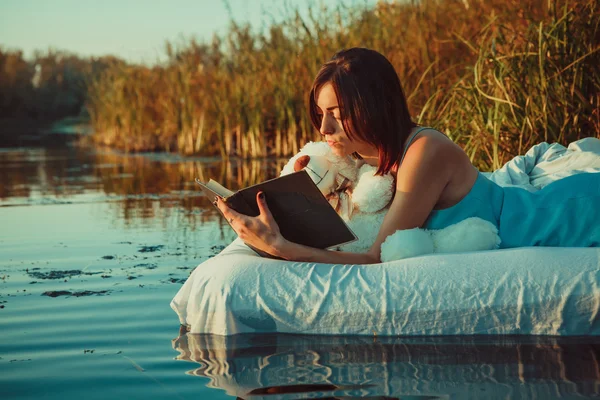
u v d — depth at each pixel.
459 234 2.29
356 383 1.72
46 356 2.04
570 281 2.06
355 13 8.18
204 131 10.77
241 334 2.18
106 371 1.89
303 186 2.17
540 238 2.30
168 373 1.86
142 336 2.21
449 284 2.10
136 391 1.74
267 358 1.94
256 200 2.23
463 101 4.88
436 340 2.06
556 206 2.32
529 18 4.97
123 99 13.03
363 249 2.42
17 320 2.42
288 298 2.15
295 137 9.27
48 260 3.51
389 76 2.29
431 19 6.89
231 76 10.49
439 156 2.27
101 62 16.39
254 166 8.30
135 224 4.63
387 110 2.27
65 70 27.16
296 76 9.23
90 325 2.34
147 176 7.81
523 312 2.06
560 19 4.58
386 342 2.05
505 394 1.61
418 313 2.08
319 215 2.24
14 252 3.74
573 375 1.73
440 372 1.78
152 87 12.70
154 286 2.88
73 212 5.27
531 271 2.09
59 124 25.08
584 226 2.27
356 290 2.12
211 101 10.57
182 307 2.34
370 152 2.39
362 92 2.23
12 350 2.10
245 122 9.81
